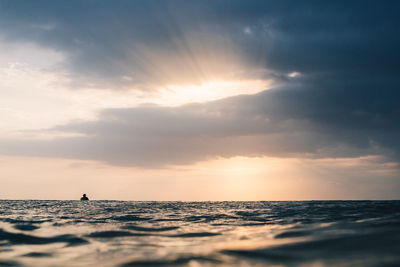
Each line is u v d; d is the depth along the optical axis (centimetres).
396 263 419
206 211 2450
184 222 1418
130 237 898
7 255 645
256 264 482
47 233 995
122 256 603
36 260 593
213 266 486
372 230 708
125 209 2873
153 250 662
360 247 538
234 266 479
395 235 615
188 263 515
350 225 853
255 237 790
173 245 733
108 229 1108
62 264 555
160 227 1187
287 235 761
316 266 439
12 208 3028
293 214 1730
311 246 583
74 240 845
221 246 665
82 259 591
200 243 749
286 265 460
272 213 1927
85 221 1478
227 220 1509
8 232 1027
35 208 3069
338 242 596
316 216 1444
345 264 434
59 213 2175
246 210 2469
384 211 1406
